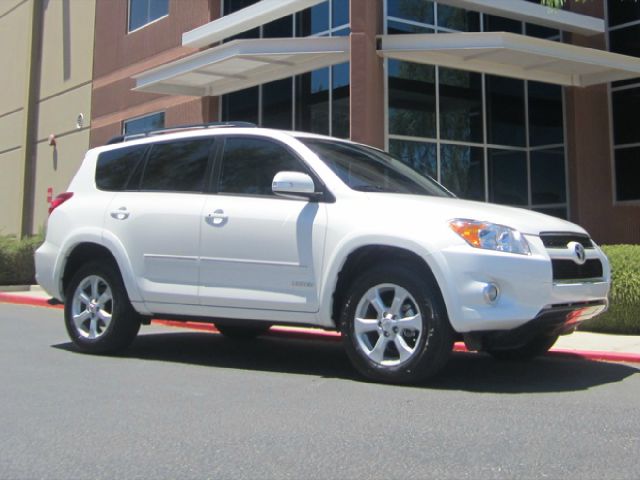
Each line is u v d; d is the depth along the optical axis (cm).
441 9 1609
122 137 773
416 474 361
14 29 2766
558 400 527
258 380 604
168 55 2053
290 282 600
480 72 1517
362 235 561
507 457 388
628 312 866
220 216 638
